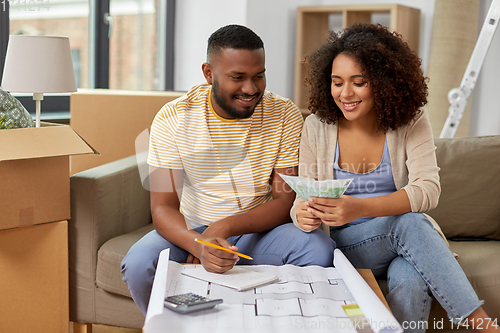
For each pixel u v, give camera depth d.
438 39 2.94
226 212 1.50
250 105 1.41
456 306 1.19
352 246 1.41
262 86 1.40
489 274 1.43
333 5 3.11
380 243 1.34
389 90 1.36
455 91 2.46
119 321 1.59
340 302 1.02
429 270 1.22
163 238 1.42
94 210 1.58
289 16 3.34
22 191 1.45
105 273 1.56
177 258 1.39
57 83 1.72
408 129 1.44
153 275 1.35
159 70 3.39
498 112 2.96
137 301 1.37
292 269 1.21
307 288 1.09
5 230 1.44
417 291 1.24
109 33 3.02
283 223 1.47
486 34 2.38
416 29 3.12
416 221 1.28
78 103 2.11
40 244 1.51
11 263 1.47
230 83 1.37
